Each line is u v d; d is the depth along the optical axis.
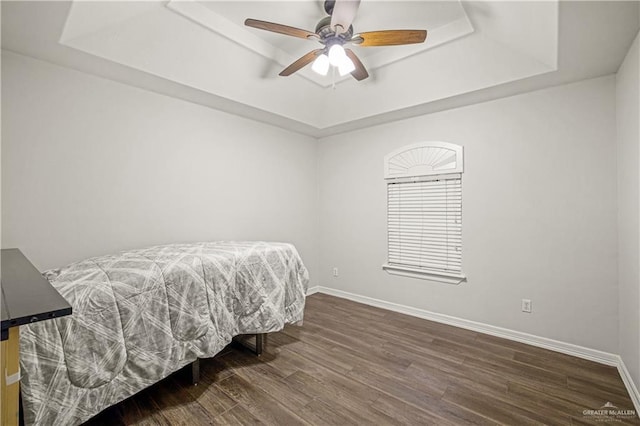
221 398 1.98
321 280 4.54
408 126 3.57
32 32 1.87
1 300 0.98
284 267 2.68
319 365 2.40
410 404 1.92
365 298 4.00
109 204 2.53
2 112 2.04
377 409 1.88
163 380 2.18
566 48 2.00
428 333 3.03
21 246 2.12
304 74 3.16
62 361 1.45
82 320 1.54
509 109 2.88
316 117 3.84
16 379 0.93
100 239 2.47
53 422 1.41
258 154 3.72
